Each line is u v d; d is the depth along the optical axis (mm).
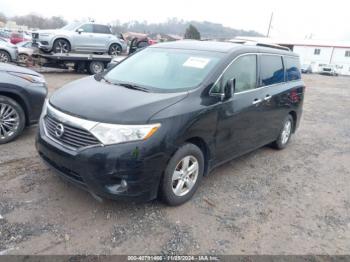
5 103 4902
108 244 3004
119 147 3064
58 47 14523
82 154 3094
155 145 3176
